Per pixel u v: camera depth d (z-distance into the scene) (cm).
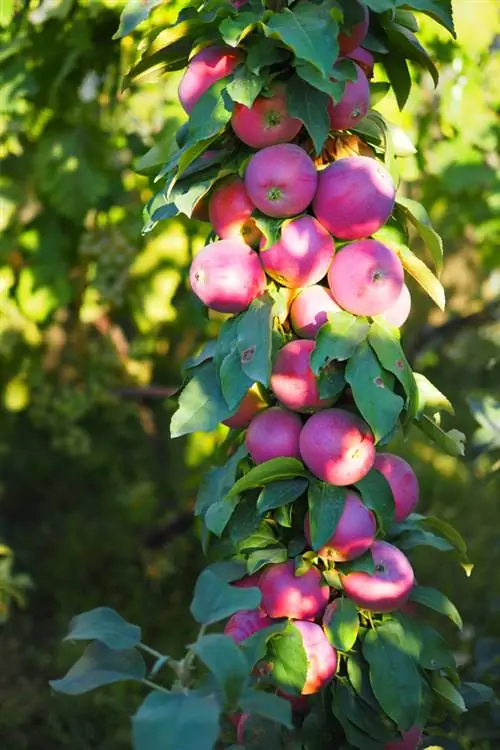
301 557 223
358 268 218
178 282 363
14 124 369
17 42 333
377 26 227
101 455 591
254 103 218
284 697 225
